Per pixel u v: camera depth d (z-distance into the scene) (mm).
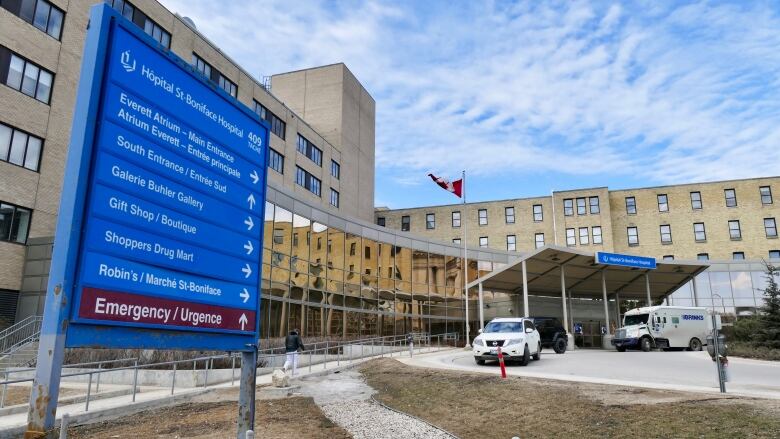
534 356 23781
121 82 5449
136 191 5559
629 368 20688
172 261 5969
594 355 27828
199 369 18672
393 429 10844
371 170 66250
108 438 9820
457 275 47188
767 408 9852
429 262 45406
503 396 13352
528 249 65250
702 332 34750
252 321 7203
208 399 14547
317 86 59781
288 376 16547
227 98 7086
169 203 5992
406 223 71188
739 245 60188
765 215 60250
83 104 5094
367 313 38844
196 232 6363
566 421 10508
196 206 6402
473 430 10711
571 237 63688
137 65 5668
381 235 41531
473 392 14305
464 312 46906
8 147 24703
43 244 24859
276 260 30422
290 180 47844
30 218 25438
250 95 43469
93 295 4965
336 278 36062
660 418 9812
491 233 67188
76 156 4977
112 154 5293
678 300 50812
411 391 15516
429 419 12000
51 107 26688
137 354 19344
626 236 64125
